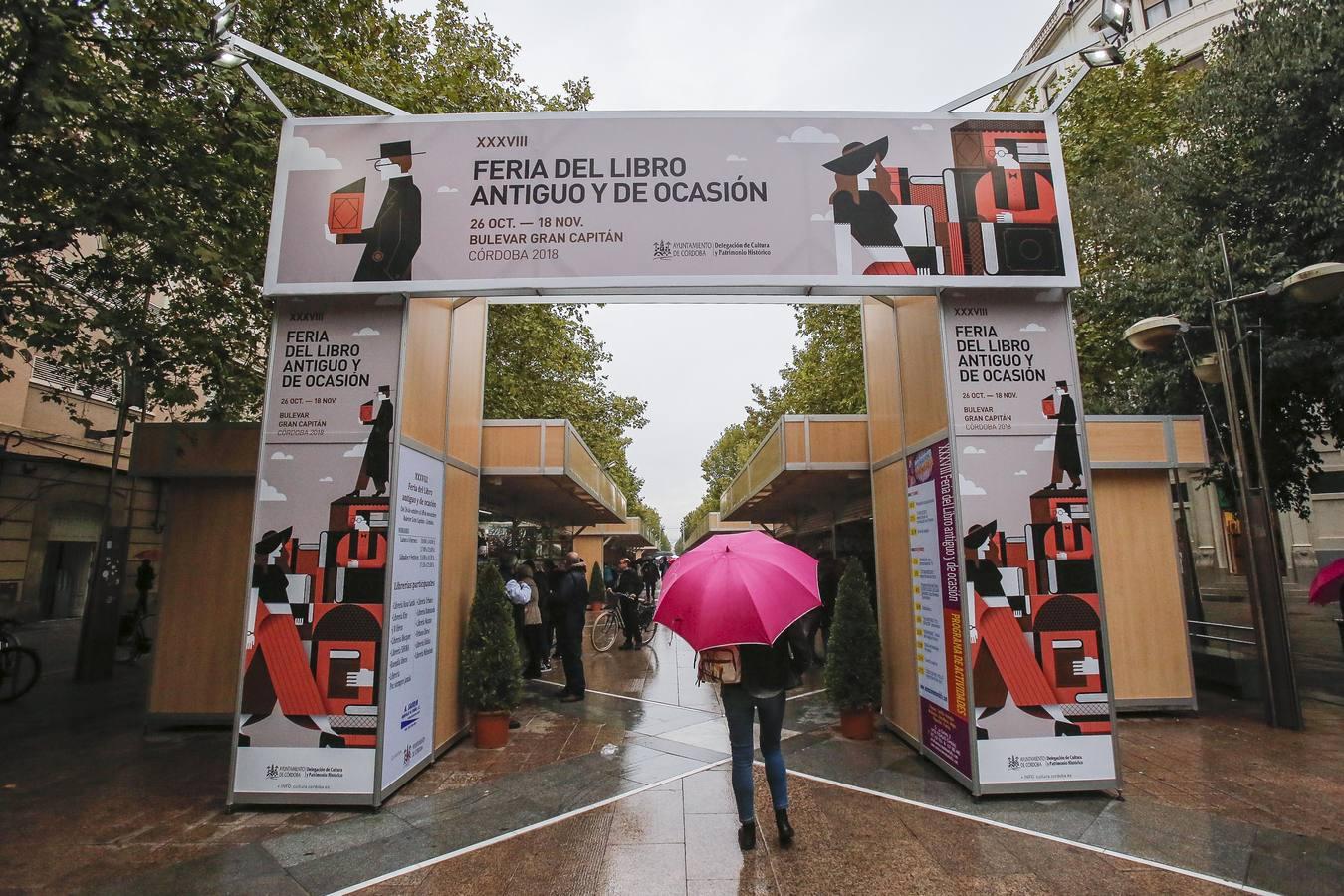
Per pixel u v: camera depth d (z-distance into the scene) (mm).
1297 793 4738
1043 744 4746
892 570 6414
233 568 7023
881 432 6738
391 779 4855
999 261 5219
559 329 17359
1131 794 4742
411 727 5215
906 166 5348
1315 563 21734
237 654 6906
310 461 5039
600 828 4262
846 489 12633
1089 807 4512
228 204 7051
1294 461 10289
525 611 9766
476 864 3791
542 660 10430
